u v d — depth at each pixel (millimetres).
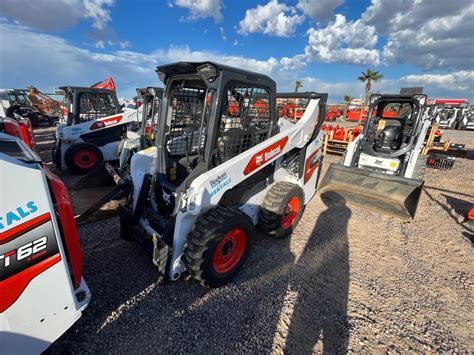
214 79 2051
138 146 5039
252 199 2959
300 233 3535
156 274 2543
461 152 9164
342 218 4066
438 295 2473
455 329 2092
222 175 2213
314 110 3230
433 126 8234
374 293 2451
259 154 2541
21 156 1644
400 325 2102
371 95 4965
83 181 4375
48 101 16844
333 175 4992
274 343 1871
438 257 3109
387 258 3049
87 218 3484
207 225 2131
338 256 3037
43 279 1342
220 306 2184
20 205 1202
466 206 4785
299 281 2557
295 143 3064
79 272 1590
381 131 5285
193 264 2098
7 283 1220
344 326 2053
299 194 3309
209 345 1829
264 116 2750
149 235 2527
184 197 2076
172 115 2486
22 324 1326
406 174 4586
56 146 6336
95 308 2102
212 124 2104
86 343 1803
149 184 2719
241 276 2580
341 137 8820
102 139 6266
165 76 2361
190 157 2756
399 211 4078
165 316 2055
